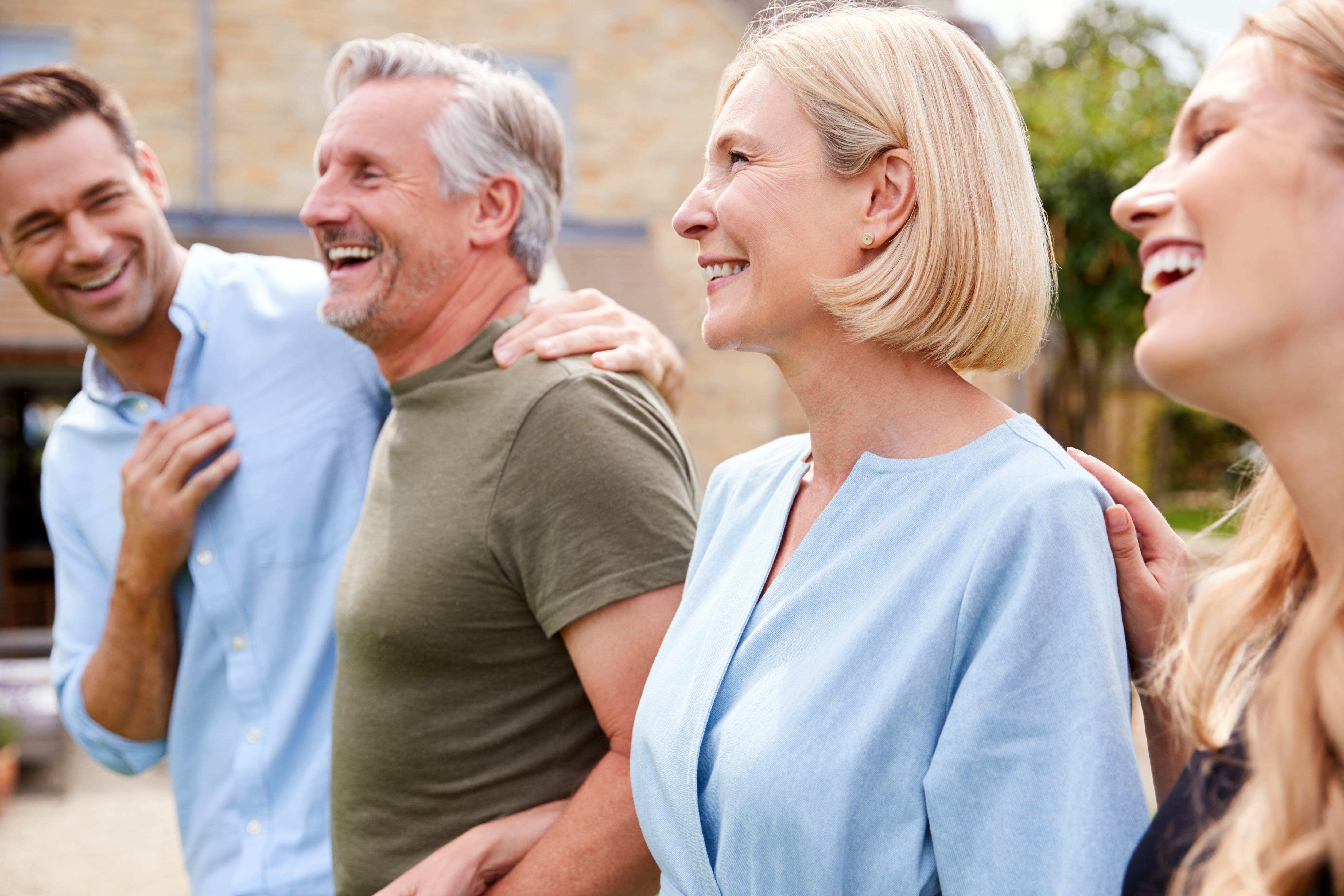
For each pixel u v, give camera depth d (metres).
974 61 1.09
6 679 6.21
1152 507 1.08
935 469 1.06
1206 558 1.02
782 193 1.11
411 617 1.48
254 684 1.95
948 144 1.05
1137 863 0.86
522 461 1.46
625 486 1.44
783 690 1.04
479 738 1.49
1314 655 0.73
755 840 1.02
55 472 2.19
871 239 1.07
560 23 7.91
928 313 1.06
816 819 0.97
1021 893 0.90
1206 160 0.75
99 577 2.19
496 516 1.46
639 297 7.50
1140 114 10.19
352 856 1.57
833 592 1.07
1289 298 0.71
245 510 1.96
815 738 0.99
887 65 1.08
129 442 2.13
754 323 1.14
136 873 4.53
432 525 1.49
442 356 1.65
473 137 1.63
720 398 8.01
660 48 8.04
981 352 1.09
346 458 2.01
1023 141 1.11
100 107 1.94
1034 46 15.30
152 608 1.97
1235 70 0.77
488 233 1.65
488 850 1.42
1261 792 0.76
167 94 7.32
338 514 2.00
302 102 7.52
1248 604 0.87
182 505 1.92
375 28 7.62
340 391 2.03
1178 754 1.04
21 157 1.85
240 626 1.97
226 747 1.99
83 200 1.89
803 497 1.23
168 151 7.34
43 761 5.82
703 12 8.06
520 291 1.71
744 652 1.11
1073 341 11.71
